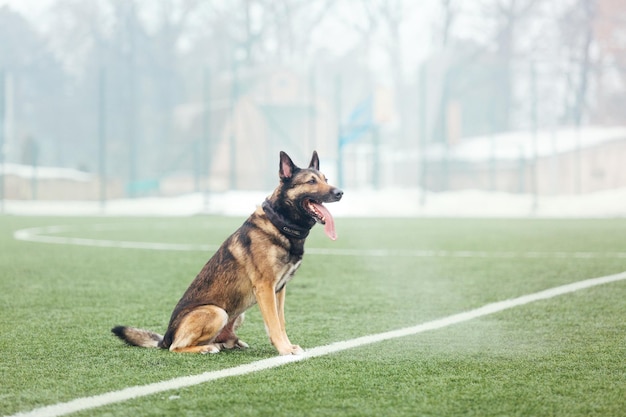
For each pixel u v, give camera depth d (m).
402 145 52.41
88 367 4.93
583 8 49.50
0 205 33.47
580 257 12.56
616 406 4.01
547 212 29.50
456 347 5.56
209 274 5.46
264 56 61.28
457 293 8.59
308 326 6.54
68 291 8.84
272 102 44.56
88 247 14.90
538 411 3.93
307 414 3.88
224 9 62.34
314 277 10.15
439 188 38.47
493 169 35.75
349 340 5.86
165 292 8.77
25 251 14.02
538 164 35.28
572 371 4.78
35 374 4.75
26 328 6.45
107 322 6.80
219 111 44.34
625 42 47.84
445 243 15.77
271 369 4.85
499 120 49.06
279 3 60.62
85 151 60.12
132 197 40.59
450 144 39.16
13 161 47.53
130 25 60.84
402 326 6.52
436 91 50.16
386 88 34.25
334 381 4.53
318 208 5.32
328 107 45.16
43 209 32.69
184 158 45.91
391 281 9.70
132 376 4.67
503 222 24.20
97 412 3.94
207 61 63.34
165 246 15.15
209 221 25.02
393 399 4.14
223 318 5.31
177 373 4.74
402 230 20.25
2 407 4.04
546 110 52.06
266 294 5.33
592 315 6.99
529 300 7.95
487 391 4.30
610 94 48.62
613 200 30.27
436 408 3.98
